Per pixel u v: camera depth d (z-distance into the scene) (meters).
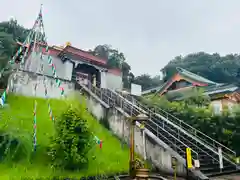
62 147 8.69
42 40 16.66
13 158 8.69
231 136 15.75
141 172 6.77
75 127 9.17
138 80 40.41
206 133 16.69
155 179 9.25
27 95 15.45
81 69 25.06
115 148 12.30
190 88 22.80
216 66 34.81
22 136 9.29
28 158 8.85
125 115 14.06
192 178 9.51
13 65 16.39
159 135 13.17
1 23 29.56
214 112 17.73
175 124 15.54
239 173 11.46
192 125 17.48
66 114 9.62
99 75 26.08
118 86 27.56
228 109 18.08
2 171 8.02
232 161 13.01
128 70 39.66
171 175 10.39
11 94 14.70
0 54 20.97
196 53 39.94
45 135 10.36
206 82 23.41
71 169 8.77
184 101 21.16
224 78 32.84
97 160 10.12
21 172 8.07
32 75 16.08
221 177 10.34
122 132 13.81
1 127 9.66
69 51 23.77
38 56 18.73
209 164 11.23
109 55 38.81
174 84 26.48
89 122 14.16
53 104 15.22
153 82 40.22
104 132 14.20
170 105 20.44
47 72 19.47
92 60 25.56
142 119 7.73
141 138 12.48
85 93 17.61
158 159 11.27
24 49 16.44
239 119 16.41
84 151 9.03
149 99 23.03
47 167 8.66
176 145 11.68
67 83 17.53
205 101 20.30
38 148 9.45
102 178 8.35
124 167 10.18
